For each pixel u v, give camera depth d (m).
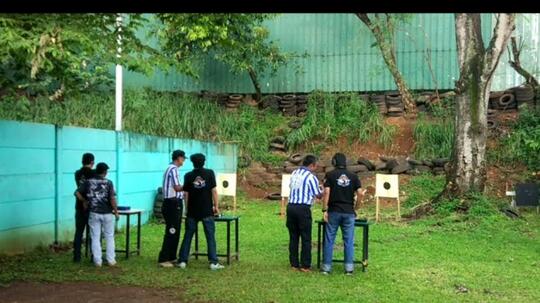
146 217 13.24
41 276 7.91
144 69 7.59
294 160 18.31
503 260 9.36
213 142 16.97
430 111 19.42
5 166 9.01
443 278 8.08
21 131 9.37
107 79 17.08
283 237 11.33
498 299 7.02
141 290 7.26
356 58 20.55
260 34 18.84
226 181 15.09
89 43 6.88
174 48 14.92
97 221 8.64
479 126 13.62
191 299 6.86
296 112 20.72
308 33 20.91
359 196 8.42
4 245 8.99
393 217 13.80
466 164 13.63
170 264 8.73
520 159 16.81
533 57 18.92
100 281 7.70
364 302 6.76
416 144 18.09
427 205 13.93
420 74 20.09
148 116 17.25
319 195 8.66
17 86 9.15
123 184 12.34
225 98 21.20
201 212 8.52
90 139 11.27
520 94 18.55
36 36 6.50
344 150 18.75
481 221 12.62
